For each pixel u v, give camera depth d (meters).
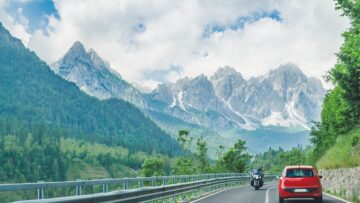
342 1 24.00
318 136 69.56
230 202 24.91
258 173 43.75
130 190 16.89
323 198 27.16
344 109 32.56
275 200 26.50
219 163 103.88
